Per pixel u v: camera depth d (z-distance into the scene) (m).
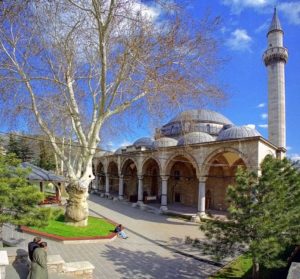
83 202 18.62
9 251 9.12
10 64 15.48
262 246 10.21
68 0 12.80
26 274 8.11
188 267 13.47
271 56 40.44
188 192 36.12
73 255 13.52
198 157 27.42
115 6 12.58
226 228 11.55
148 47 13.57
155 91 14.27
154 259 14.30
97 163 49.78
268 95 40.69
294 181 12.33
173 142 33.84
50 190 44.28
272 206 10.80
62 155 18.66
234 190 11.59
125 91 16.02
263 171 11.55
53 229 16.73
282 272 12.60
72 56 17.08
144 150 34.41
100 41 13.86
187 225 24.16
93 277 11.19
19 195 10.40
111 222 22.05
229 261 14.45
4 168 11.03
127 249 15.54
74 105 17.78
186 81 14.16
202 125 38.88
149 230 21.17
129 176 45.22
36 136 28.58
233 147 24.70
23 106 16.70
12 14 8.20
